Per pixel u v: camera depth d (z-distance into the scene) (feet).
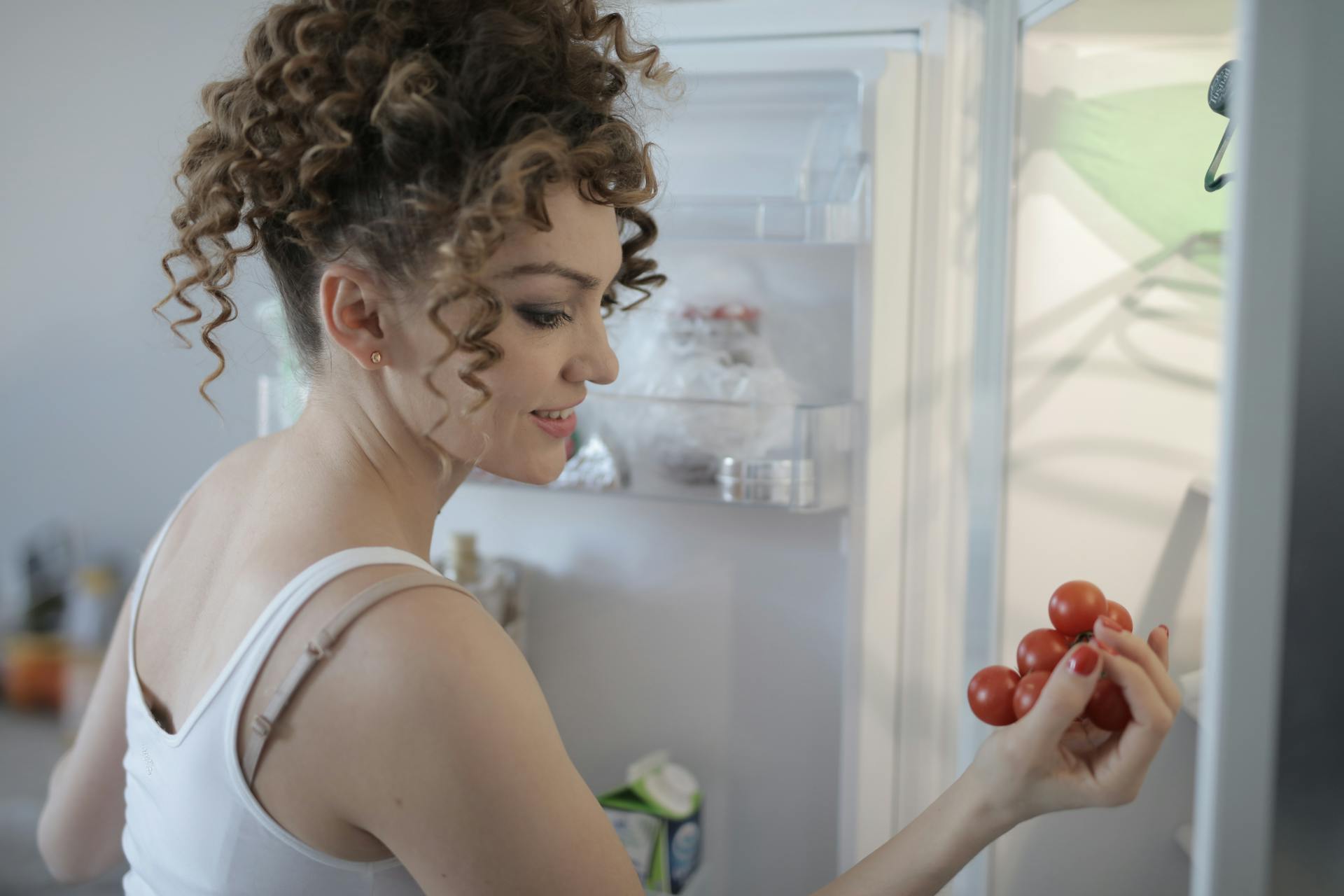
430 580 2.02
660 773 4.80
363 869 2.05
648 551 5.05
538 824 1.92
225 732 2.02
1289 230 1.81
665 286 4.77
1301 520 1.85
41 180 5.56
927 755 4.38
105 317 5.58
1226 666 1.89
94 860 2.95
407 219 2.00
